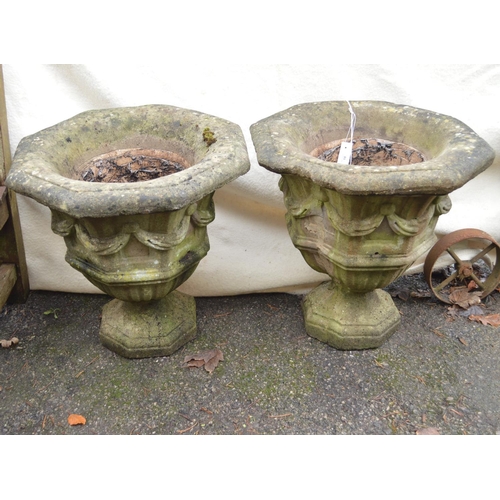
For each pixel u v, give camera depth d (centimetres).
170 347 224
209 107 236
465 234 242
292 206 207
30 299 258
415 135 215
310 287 266
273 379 217
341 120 224
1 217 221
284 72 233
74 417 199
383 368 222
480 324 247
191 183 169
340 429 198
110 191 165
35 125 231
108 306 238
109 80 227
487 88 242
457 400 209
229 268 257
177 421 200
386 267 201
